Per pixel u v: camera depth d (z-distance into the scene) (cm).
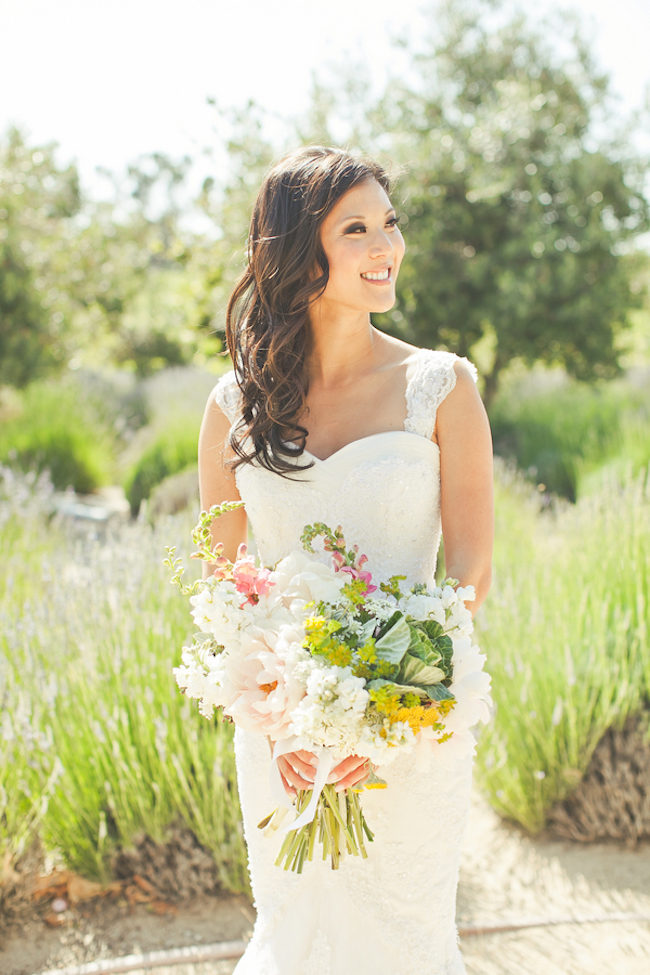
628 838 347
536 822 357
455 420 205
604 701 346
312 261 206
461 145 866
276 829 202
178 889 315
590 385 978
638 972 274
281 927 212
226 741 330
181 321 952
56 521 634
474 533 205
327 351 217
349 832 190
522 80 912
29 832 312
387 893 204
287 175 206
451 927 210
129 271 1494
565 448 1017
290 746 178
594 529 429
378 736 165
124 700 329
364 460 206
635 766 349
